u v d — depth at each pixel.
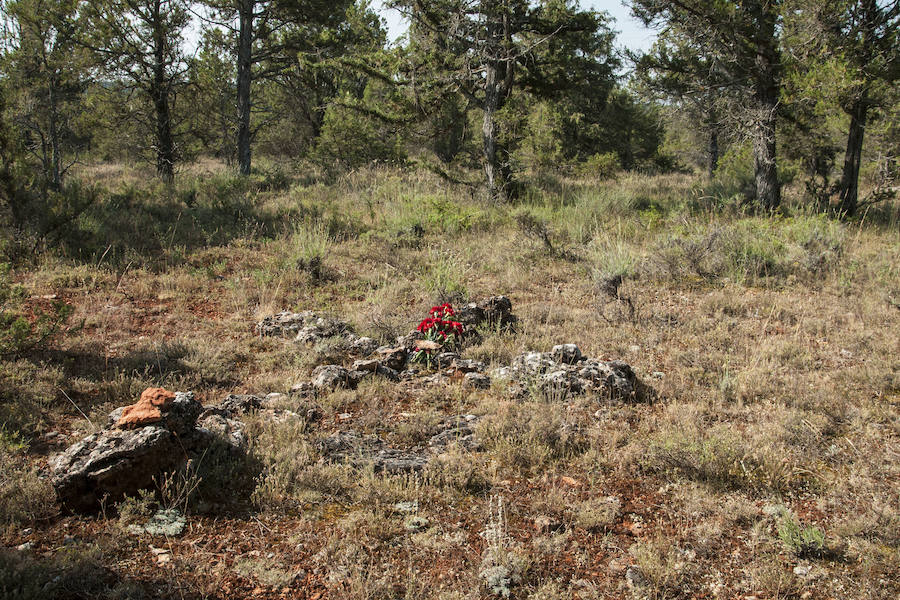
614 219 12.73
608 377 5.05
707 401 5.04
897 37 12.71
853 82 11.73
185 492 3.43
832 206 14.28
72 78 15.00
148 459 3.38
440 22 14.05
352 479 3.78
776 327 6.89
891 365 5.64
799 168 16.75
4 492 3.33
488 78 14.56
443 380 5.35
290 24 19.66
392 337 6.47
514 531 3.36
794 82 12.62
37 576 2.69
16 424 4.18
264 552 3.10
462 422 4.57
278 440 4.07
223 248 10.15
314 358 5.76
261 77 20.56
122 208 12.17
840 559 3.18
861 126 13.44
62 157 19.27
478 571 2.99
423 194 13.84
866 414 4.73
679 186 19.89
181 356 5.65
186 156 18.56
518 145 15.00
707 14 12.71
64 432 4.21
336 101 16.16
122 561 2.95
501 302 6.92
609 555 3.19
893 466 4.04
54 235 8.91
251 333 6.50
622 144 26.34
